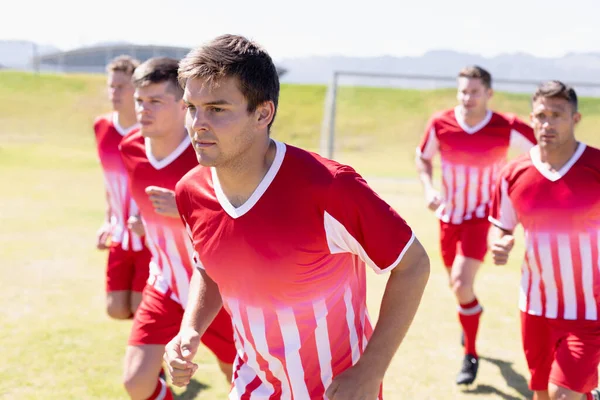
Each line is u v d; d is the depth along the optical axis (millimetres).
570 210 3258
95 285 6730
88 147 24422
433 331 5539
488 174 5430
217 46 1774
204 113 1789
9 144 23172
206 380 4426
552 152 3295
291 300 2051
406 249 1916
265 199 1918
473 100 5410
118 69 4387
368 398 1877
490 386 4418
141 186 3406
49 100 30062
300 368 2168
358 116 24375
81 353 4793
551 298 3311
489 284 7250
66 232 9445
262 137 1885
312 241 1943
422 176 5703
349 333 2158
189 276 3217
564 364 3100
